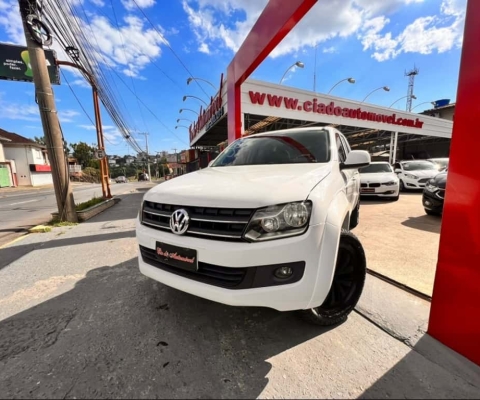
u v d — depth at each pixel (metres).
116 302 2.41
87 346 1.82
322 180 1.91
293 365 1.61
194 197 1.78
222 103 10.07
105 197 10.88
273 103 10.49
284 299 1.58
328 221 1.67
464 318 1.62
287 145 2.90
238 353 1.72
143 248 2.15
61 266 3.36
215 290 1.64
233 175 2.20
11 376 1.56
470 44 1.52
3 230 5.88
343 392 1.41
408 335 1.85
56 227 5.71
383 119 14.76
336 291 2.03
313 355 1.68
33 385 1.49
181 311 2.23
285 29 4.50
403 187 10.69
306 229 1.59
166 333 1.94
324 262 1.63
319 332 1.91
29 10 5.29
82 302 2.43
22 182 30.16
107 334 1.95
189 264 1.72
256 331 1.94
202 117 15.70
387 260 3.17
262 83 10.19
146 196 2.19
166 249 1.85
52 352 1.76
